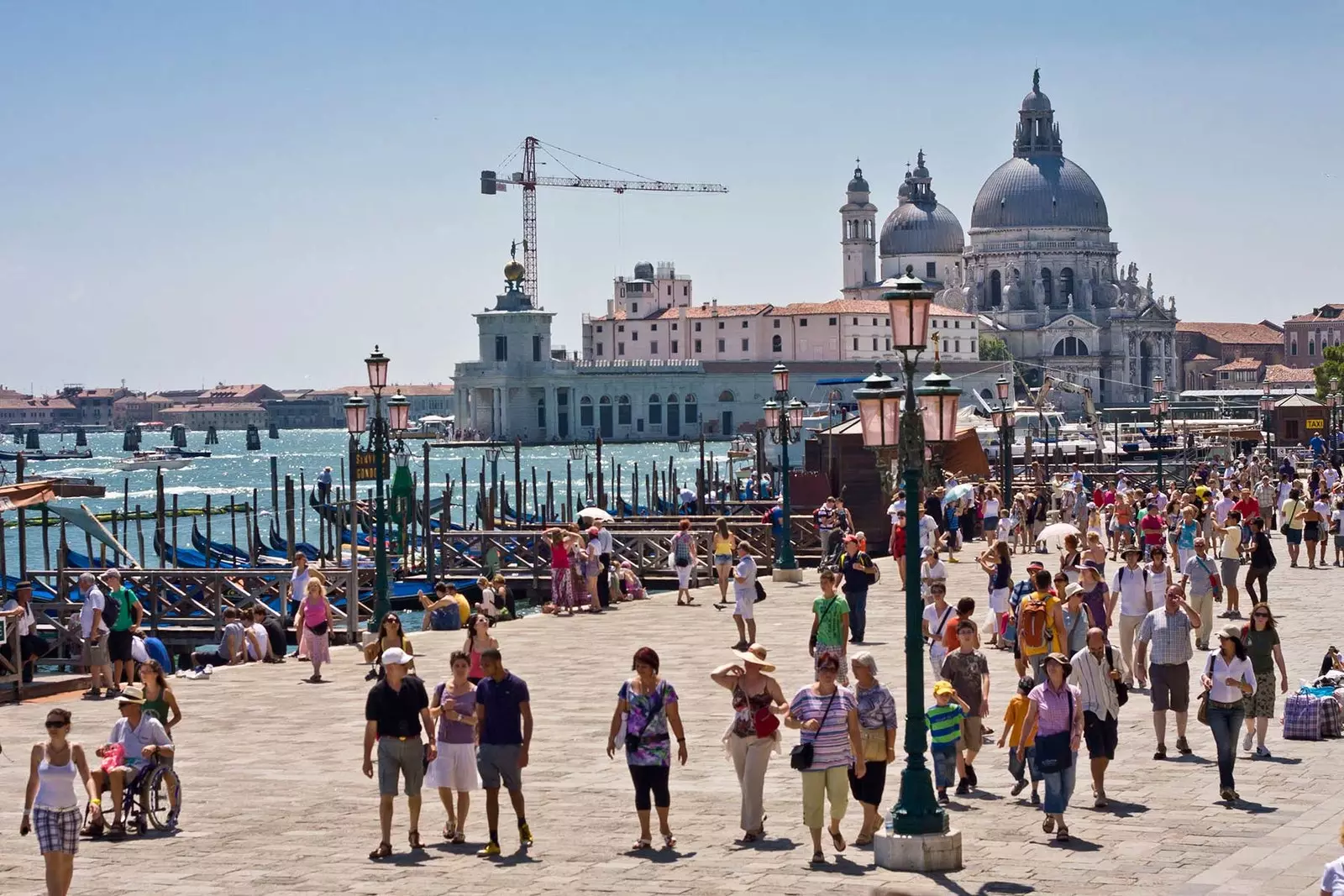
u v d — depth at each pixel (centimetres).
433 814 2533
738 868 2152
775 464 17212
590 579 5325
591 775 2769
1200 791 2570
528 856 2242
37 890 2127
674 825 2408
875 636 4491
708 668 3981
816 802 2181
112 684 3975
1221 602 4988
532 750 2989
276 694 3822
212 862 2239
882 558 7088
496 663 2278
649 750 2261
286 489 9812
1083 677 2450
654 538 7294
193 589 6328
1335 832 2281
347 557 8788
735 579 4378
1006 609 4006
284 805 2603
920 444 2256
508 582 7269
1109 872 2091
